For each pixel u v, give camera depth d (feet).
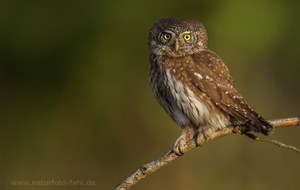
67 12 67.82
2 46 67.87
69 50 68.03
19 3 67.46
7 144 70.69
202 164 67.15
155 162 36.78
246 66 69.31
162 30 42.91
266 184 66.90
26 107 70.59
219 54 68.69
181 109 41.39
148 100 69.05
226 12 67.56
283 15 70.03
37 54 68.23
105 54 68.39
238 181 66.90
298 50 73.31
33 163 70.33
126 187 36.29
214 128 41.37
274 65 70.90
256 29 68.08
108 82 69.00
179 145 38.40
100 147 70.23
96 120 70.08
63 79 69.21
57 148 70.54
